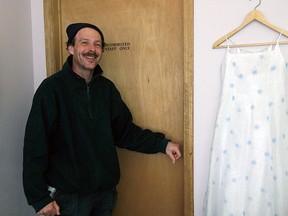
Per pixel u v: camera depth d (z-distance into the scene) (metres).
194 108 1.53
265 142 1.34
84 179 1.40
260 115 1.35
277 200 1.35
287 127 1.34
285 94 1.33
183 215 1.71
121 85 1.74
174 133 1.67
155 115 1.70
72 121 1.40
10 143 1.56
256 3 1.38
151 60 1.67
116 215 1.83
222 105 1.41
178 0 1.59
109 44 1.73
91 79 1.44
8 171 1.54
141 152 1.64
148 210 1.78
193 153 1.55
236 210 1.38
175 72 1.64
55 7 1.73
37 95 1.33
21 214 1.66
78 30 1.38
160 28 1.64
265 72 1.34
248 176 1.37
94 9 1.73
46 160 1.34
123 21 1.69
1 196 1.50
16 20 1.60
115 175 1.51
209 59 1.48
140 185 1.78
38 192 1.28
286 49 1.36
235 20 1.42
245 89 1.37
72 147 1.38
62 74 1.41
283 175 1.34
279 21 1.36
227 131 1.41
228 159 1.40
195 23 1.48
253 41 1.40
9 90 1.55
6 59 1.52
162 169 1.73
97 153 1.44
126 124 1.62
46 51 1.71
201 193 1.56
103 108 1.48
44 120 1.32
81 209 1.42
